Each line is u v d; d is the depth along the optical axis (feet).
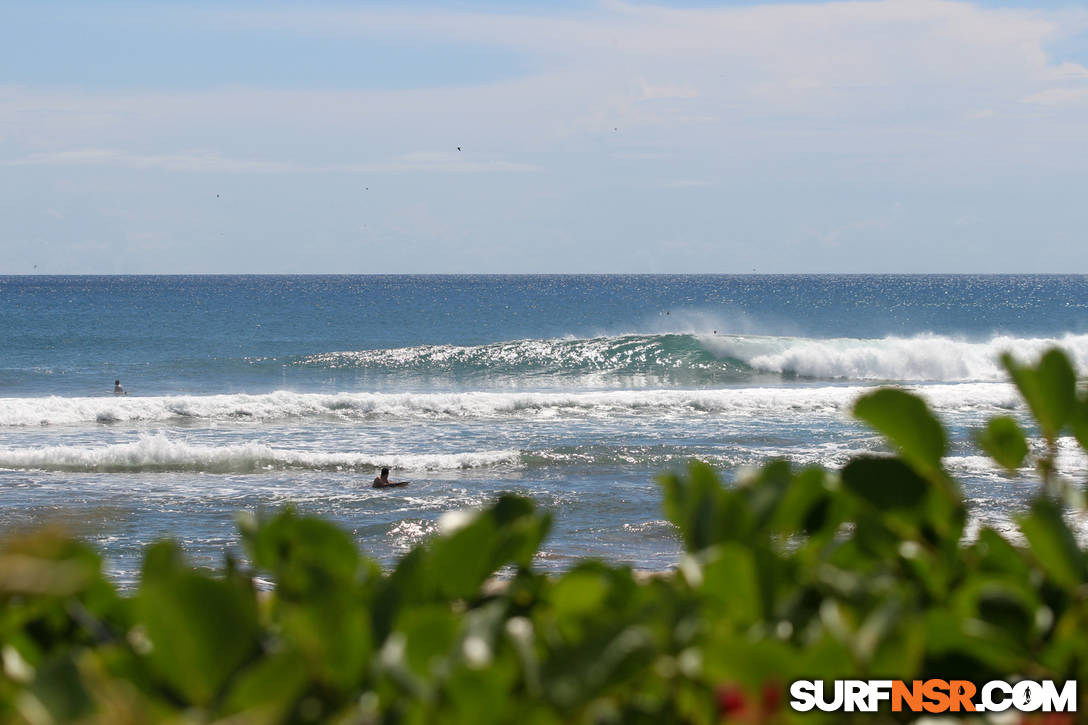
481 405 182.80
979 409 176.76
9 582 5.73
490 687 5.52
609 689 5.65
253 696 5.34
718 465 127.44
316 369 297.94
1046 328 545.85
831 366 263.70
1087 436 8.36
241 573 8.59
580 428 163.02
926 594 8.52
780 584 7.91
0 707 5.99
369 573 9.01
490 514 8.34
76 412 169.48
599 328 540.52
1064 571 8.02
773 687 5.82
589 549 88.58
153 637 5.84
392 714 5.79
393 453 141.79
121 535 91.66
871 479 8.74
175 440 152.15
